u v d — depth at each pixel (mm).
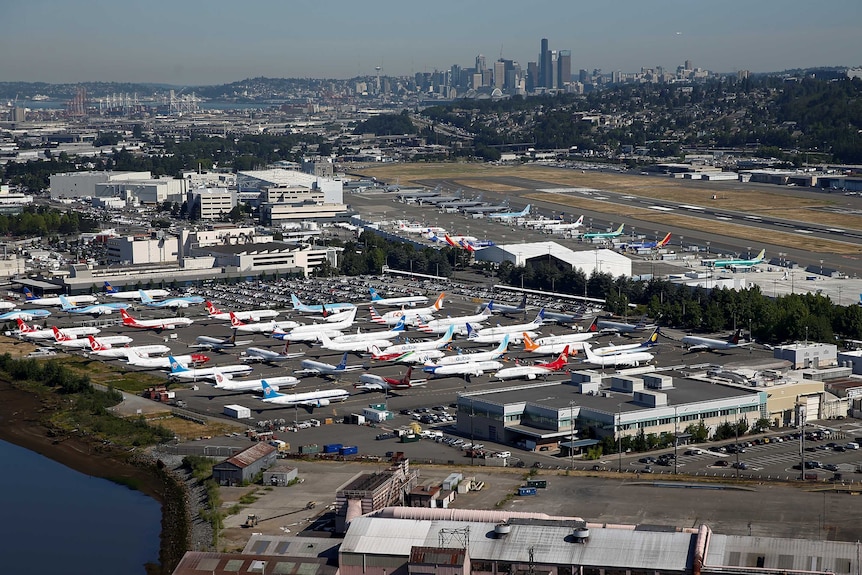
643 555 183250
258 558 190375
